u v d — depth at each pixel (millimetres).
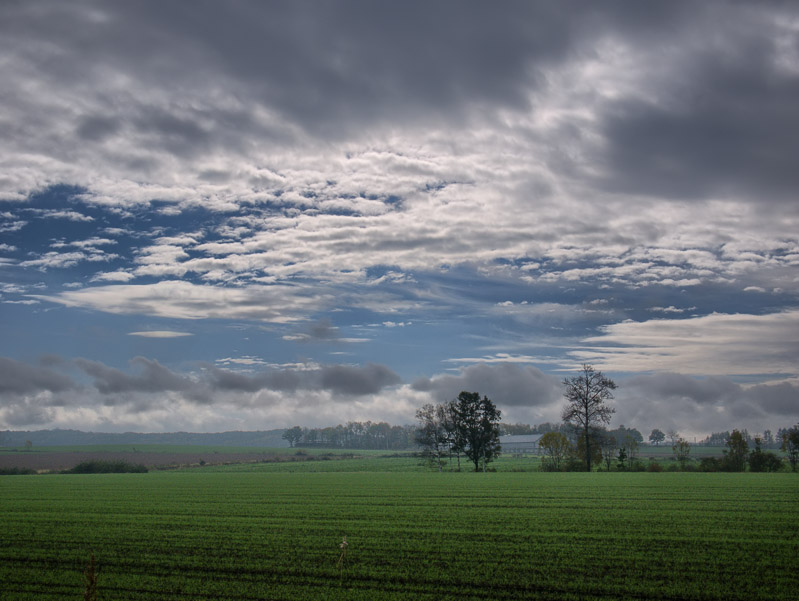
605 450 100375
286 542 28016
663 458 151125
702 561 23391
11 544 28281
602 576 21391
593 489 52562
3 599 19562
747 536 28359
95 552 26281
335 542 27859
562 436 113500
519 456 189500
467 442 109938
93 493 55094
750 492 48281
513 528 31250
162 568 23297
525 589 20047
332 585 20766
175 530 31781
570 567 22641
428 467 118938
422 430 114625
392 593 19672
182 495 52156
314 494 51781
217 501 46344
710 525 31531
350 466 136875
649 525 31703
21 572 22953
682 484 57125
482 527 31625
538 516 35438
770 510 37125
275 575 22078
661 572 21812
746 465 97250
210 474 95250
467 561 23781
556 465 101625
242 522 34438
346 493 52312
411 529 31266
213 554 25578
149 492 55875
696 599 18812
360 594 19609
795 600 18516
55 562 24562
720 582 20500
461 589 20078
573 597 19141
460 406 111000
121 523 34531
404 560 24062
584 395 95000
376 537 29016
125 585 20969
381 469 120062
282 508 41031
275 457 187375
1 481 76812
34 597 19750
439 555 24875
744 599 18703
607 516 35062
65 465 146875
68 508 42281
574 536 28734
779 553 24641
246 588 20453
